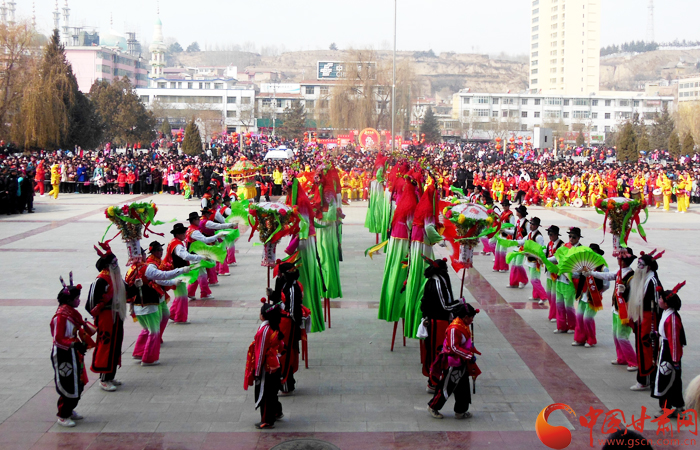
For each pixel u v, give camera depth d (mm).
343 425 7504
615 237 12469
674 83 178625
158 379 8922
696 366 9461
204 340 10664
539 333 11258
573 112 124750
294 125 94625
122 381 8844
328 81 127938
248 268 16703
